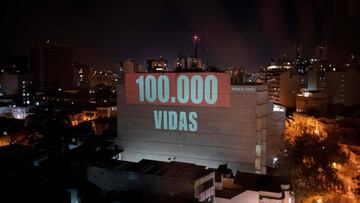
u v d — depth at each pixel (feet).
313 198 185.26
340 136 281.54
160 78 205.46
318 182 184.03
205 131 194.49
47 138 250.16
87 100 586.86
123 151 218.18
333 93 498.28
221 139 190.60
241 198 136.36
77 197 122.93
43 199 107.14
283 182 147.64
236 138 186.91
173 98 202.39
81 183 143.02
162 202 113.19
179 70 215.51
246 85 182.91
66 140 240.12
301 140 239.09
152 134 210.59
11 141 267.59
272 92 578.25
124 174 137.08
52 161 171.12
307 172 186.50
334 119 354.13
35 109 429.79
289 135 360.89
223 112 189.37
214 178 137.59
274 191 133.80
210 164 193.67
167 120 205.36
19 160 168.76
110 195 124.26
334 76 495.41
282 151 229.25
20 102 473.67
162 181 127.65
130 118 217.77
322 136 307.17
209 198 132.26
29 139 263.49
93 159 170.50
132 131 217.36
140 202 113.60
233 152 187.93
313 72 560.20
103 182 143.13
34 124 318.24
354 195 196.85
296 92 554.05
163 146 207.10
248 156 184.34
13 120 346.33
